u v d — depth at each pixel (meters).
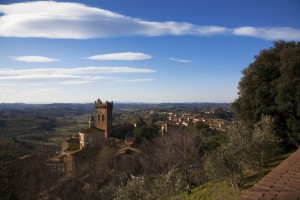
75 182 47.44
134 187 20.62
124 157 66.62
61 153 82.88
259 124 28.55
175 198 18.75
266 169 24.64
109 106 103.56
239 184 23.28
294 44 34.38
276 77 32.47
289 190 6.69
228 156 23.61
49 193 36.62
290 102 29.39
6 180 21.73
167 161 43.59
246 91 34.09
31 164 30.03
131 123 126.06
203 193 27.94
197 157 39.38
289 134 30.28
